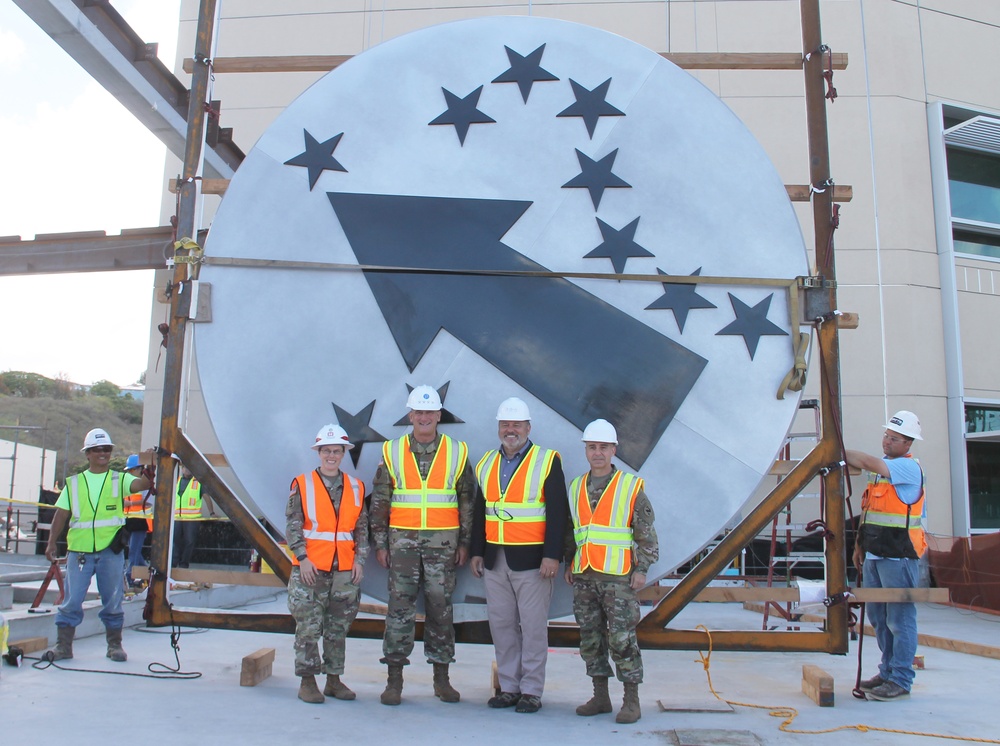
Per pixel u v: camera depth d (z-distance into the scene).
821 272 5.54
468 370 5.45
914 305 14.26
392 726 4.69
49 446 49.53
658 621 5.31
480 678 6.38
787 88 14.45
